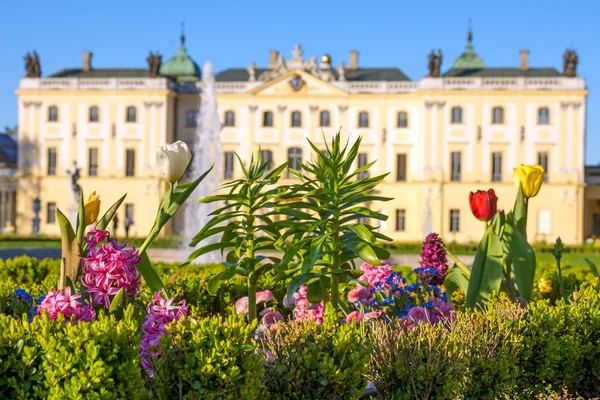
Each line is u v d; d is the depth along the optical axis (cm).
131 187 8762
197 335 677
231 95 8812
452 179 8525
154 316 716
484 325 888
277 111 8788
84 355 631
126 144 8812
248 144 8806
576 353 941
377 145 8712
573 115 8419
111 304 738
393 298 1036
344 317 1022
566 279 1552
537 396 941
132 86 8788
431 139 8525
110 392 621
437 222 8500
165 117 8762
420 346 810
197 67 9694
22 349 642
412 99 8681
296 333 772
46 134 8888
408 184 8612
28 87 8875
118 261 753
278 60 8844
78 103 8862
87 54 9212
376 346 815
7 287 1109
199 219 6656
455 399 814
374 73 9025
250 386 676
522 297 1104
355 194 977
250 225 1007
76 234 839
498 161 8506
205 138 7912
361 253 951
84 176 8812
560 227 8425
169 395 678
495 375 850
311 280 1052
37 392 627
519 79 8456
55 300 723
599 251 6162
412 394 789
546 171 8456
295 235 1015
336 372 723
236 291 1291
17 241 6084
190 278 1319
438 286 1097
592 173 8762
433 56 8575
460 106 8519
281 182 8719
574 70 8462
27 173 8875
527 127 8450
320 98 8750
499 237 1141
